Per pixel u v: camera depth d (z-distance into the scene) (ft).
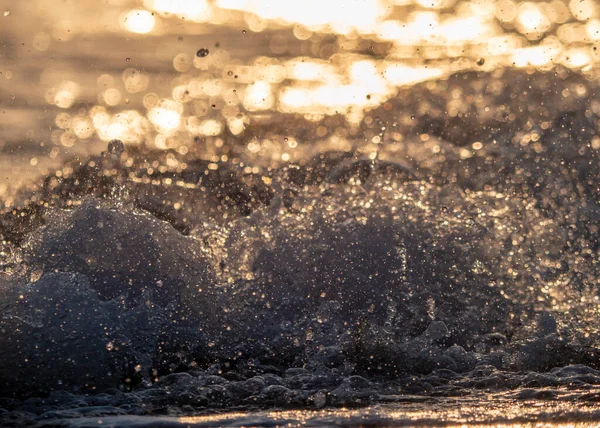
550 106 73.31
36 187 55.52
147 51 138.21
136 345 41.86
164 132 83.76
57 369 39.81
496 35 147.23
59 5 163.73
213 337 43.34
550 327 44.68
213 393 38.11
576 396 37.88
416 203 53.16
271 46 149.48
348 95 101.91
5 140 75.10
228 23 171.32
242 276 46.68
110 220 46.62
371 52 142.92
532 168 60.44
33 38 135.95
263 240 48.98
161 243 46.34
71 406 36.73
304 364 41.57
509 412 35.86
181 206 53.83
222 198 55.01
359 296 46.60
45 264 44.96
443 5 178.40
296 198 54.13
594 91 75.66
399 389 38.91
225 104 100.53
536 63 102.53
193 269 45.88
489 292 47.11
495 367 41.50
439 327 44.39
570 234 51.42
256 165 62.34
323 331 44.37
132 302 43.78
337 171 58.70
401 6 181.37
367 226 50.06
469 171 60.39
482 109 76.38
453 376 40.57
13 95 97.19
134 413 35.99
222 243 48.96
